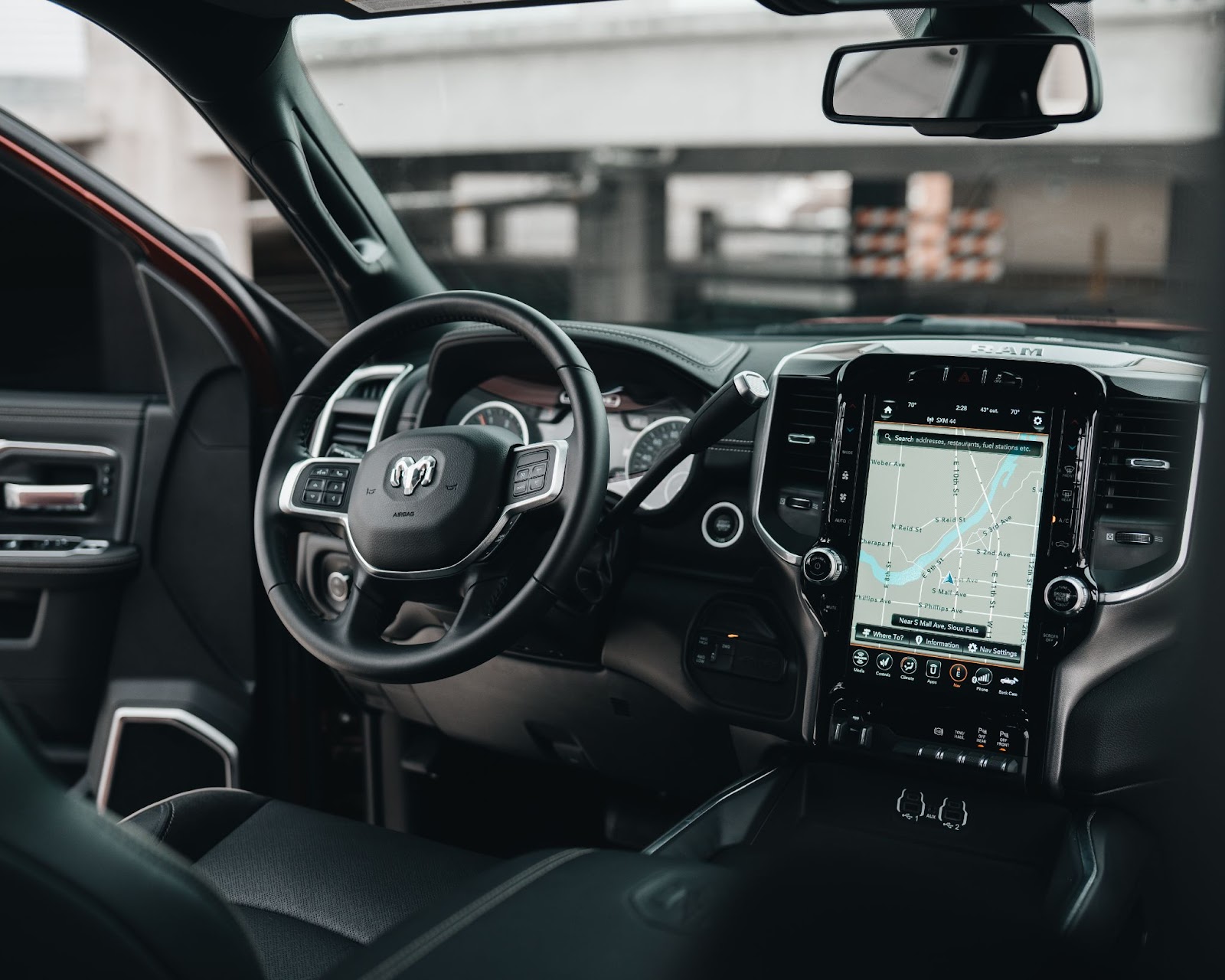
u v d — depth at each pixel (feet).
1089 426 4.61
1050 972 2.65
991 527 4.80
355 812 7.52
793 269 38.65
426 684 6.38
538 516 4.69
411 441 4.85
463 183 38.40
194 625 6.92
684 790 6.13
